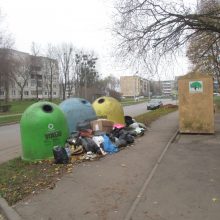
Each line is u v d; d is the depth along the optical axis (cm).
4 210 613
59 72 9125
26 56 9756
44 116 1009
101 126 1230
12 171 898
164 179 768
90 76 8931
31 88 11712
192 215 557
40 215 585
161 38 1599
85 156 987
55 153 949
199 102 1512
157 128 1797
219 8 1617
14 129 2434
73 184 746
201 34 1792
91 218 563
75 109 1299
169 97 11000
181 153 1073
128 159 980
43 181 774
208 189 688
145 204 612
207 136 1462
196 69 2805
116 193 678
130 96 10656
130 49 1634
